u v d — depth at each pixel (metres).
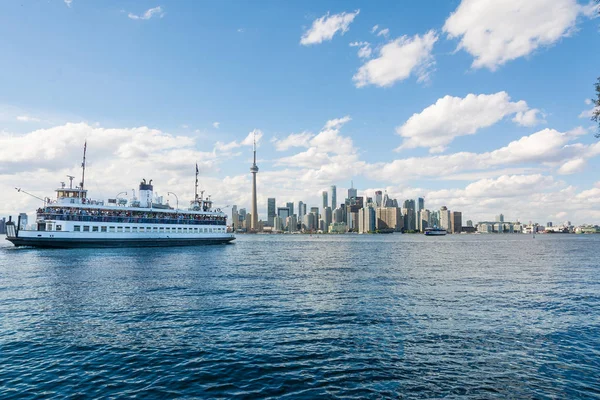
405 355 21.69
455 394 17.12
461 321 28.80
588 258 93.62
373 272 60.78
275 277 53.69
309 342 23.95
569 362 20.62
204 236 134.50
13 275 53.25
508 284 47.38
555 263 78.62
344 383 18.19
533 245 185.25
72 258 79.81
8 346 23.12
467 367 20.00
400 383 18.17
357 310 32.44
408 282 49.00
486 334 25.47
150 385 18.00
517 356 21.52
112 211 109.12
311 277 53.94
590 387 17.70
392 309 32.81
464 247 162.50
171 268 64.50
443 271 62.56
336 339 24.50
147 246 115.88
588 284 47.56
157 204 124.56
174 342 23.94
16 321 28.61
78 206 103.44
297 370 19.66
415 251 128.75
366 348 22.83
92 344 23.52
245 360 20.98
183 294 39.66
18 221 102.75
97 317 29.92
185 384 18.09
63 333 25.67
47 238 99.12
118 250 104.69
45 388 17.73
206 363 20.58
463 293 40.72
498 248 151.88
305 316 30.38
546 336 25.06
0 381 18.42
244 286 45.22
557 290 42.81
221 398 16.81
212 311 32.03
